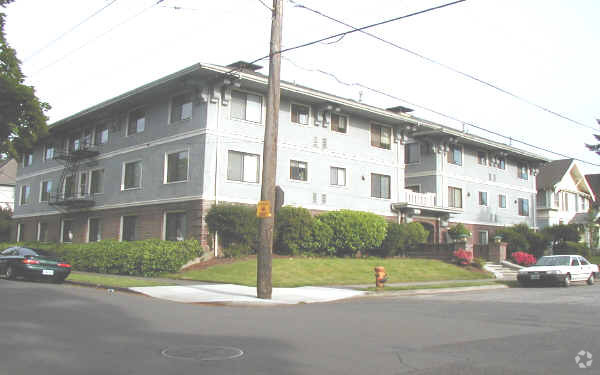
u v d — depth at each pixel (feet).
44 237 119.14
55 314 33.27
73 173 110.52
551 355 23.85
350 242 88.17
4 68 79.20
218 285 58.85
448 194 120.88
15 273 63.41
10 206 177.88
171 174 86.22
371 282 68.74
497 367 21.43
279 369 20.44
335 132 97.35
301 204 90.43
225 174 82.02
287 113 90.38
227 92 82.28
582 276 79.20
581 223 145.79
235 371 19.90
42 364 20.21
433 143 119.34
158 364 20.67
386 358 22.94
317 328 30.86
